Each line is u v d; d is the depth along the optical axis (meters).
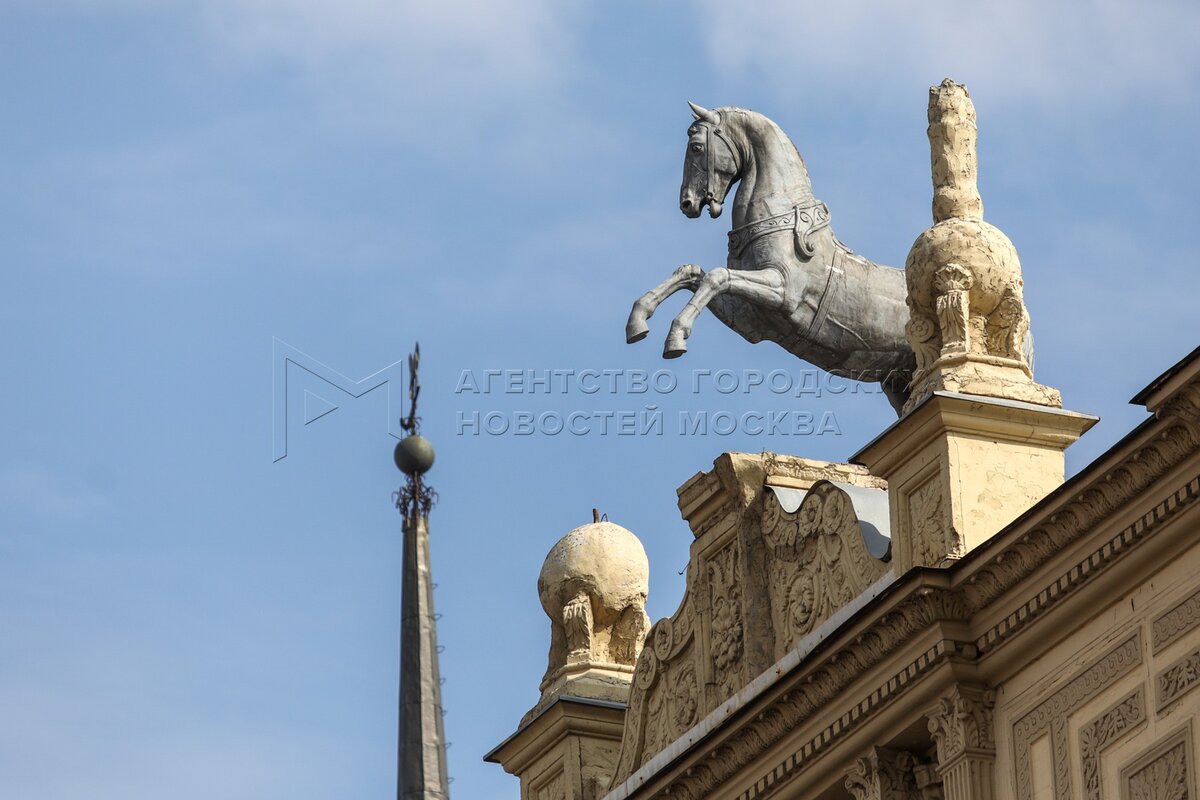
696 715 52.06
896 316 53.59
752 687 49.72
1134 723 41.81
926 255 48.44
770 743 48.03
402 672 119.69
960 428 46.78
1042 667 43.84
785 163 54.25
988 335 48.16
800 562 50.12
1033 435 47.06
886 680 45.66
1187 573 41.50
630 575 58.16
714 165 54.47
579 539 58.50
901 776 45.97
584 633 57.84
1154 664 41.69
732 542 51.88
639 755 53.94
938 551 46.47
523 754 58.28
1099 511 42.34
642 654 54.34
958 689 44.59
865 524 48.84
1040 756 43.44
